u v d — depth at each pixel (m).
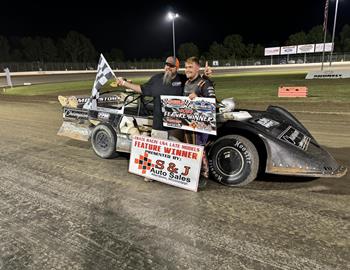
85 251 2.51
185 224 2.86
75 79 34.03
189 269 2.26
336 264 2.26
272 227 2.77
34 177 4.13
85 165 4.57
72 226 2.88
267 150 3.43
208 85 3.50
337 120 7.29
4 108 11.55
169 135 3.80
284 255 2.38
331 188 3.57
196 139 3.69
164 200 3.37
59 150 5.40
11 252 2.52
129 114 4.54
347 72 20.36
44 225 2.91
